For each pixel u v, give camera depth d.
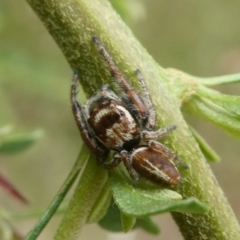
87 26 0.05
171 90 0.05
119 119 0.05
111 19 0.05
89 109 0.05
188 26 0.18
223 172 0.17
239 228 0.05
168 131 0.05
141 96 0.05
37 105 0.15
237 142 0.17
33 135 0.06
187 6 0.18
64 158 0.16
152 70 0.05
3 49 0.11
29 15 0.12
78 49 0.05
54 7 0.05
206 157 0.05
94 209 0.05
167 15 0.18
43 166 0.16
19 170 0.16
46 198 0.16
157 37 0.18
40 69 0.12
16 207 0.14
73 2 0.05
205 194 0.05
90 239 0.15
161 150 0.05
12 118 0.10
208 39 0.18
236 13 0.18
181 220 0.05
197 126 0.16
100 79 0.05
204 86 0.05
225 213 0.05
